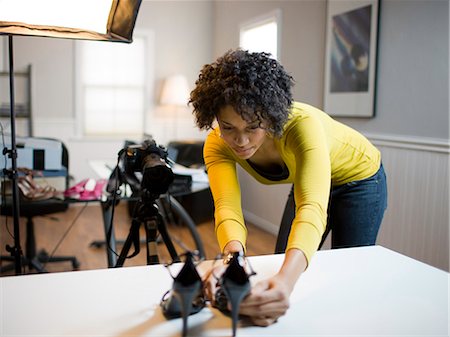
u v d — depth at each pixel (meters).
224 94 0.97
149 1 5.57
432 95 2.58
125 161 1.48
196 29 5.79
